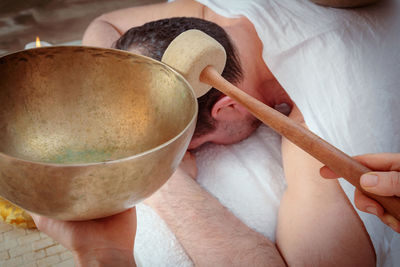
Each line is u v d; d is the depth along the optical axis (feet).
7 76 1.75
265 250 2.39
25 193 1.33
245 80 3.04
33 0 6.59
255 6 3.09
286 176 2.78
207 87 2.06
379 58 2.93
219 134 3.02
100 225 1.77
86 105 1.93
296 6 3.11
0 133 1.79
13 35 5.82
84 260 1.69
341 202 2.48
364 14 3.10
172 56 1.94
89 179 1.27
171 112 1.78
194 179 2.92
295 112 3.08
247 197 2.78
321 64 2.91
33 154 1.87
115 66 1.86
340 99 2.81
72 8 6.50
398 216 1.56
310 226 2.43
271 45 2.94
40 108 1.88
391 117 2.72
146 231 2.52
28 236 2.44
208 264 2.34
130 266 1.73
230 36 3.03
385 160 1.85
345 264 2.32
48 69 1.83
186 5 3.56
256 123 3.10
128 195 1.39
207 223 2.48
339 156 1.57
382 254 2.37
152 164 1.34
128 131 1.95
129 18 3.71
